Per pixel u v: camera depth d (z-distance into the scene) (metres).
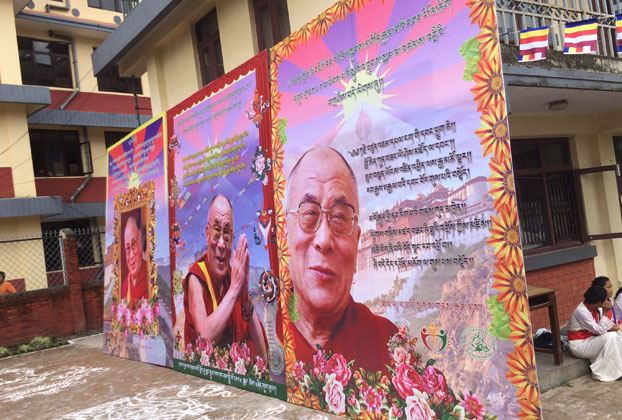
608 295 5.04
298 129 5.36
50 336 11.78
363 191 4.61
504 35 4.86
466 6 3.74
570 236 7.14
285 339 5.48
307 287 5.20
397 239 4.29
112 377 7.62
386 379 4.35
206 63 10.07
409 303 4.18
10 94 14.41
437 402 3.94
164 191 8.08
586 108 6.65
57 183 17.56
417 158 4.12
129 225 9.15
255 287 5.97
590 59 5.43
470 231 3.74
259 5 8.51
